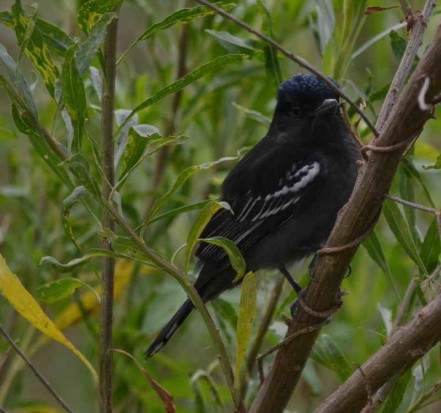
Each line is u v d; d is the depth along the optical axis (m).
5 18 7.14
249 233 10.62
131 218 11.54
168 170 12.59
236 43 9.59
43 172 11.94
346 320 12.09
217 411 9.55
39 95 13.07
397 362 6.73
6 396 10.80
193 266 12.73
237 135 12.34
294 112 10.62
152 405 11.55
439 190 13.40
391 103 7.09
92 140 6.99
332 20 9.59
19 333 11.56
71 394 14.05
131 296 11.80
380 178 6.59
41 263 6.93
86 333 12.45
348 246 6.89
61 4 12.66
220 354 6.88
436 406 10.78
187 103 12.03
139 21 14.83
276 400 7.60
